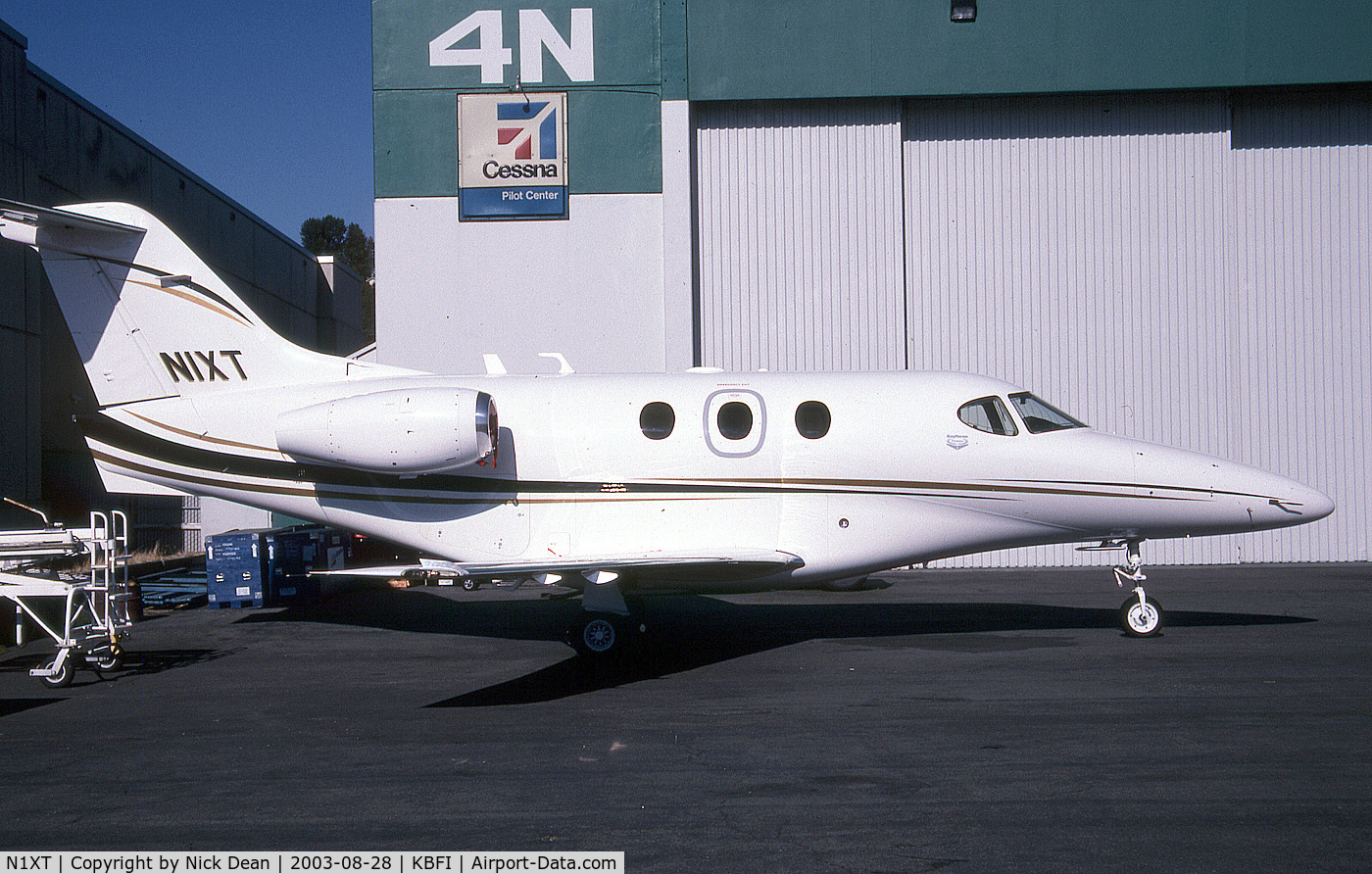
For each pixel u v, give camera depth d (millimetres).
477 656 9867
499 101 16062
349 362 10922
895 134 16344
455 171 16094
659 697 8039
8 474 17766
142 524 22984
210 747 6848
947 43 16047
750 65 16094
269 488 10648
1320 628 10500
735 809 5434
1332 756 6180
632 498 10070
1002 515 10055
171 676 9180
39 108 19484
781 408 10070
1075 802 5453
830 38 16078
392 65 16047
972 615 11688
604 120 16078
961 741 6609
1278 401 16328
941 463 9938
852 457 9922
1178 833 5020
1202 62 15930
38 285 18953
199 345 10898
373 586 15578
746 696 7996
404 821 5359
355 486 10453
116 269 10867
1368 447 16266
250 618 12500
